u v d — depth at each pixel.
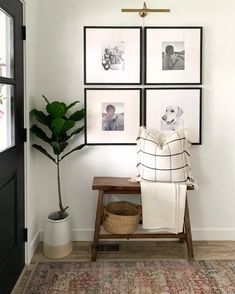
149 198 2.56
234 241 2.96
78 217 2.97
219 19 2.80
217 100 2.87
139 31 2.79
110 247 2.86
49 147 2.87
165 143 2.67
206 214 2.97
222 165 2.94
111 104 2.85
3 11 2.00
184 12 2.79
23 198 2.51
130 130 2.88
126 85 2.84
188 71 2.83
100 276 2.37
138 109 2.86
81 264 2.55
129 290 2.19
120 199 2.96
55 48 2.80
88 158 2.92
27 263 2.55
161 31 2.79
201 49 2.81
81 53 2.81
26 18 2.45
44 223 2.85
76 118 2.71
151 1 2.78
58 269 2.47
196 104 2.85
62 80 2.83
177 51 2.81
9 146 2.19
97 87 2.84
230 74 2.85
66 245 2.69
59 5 2.77
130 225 2.59
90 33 2.78
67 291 2.18
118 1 2.78
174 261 2.60
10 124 2.21
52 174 2.92
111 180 2.77
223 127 2.90
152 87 2.84
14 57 2.21
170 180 2.61
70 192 2.95
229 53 2.83
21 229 2.45
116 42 2.80
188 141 2.74
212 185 2.94
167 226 2.59
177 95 2.85
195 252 2.76
